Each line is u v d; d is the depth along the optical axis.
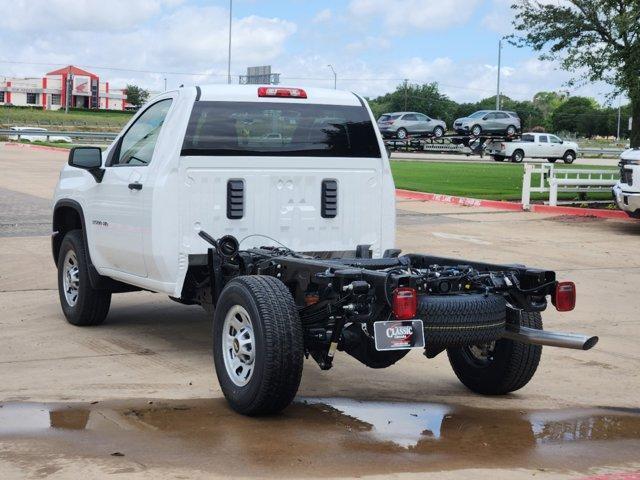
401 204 22.58
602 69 22.70
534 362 6.64
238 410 6.17
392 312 5.88
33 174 29.08
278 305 5.96
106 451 5.37
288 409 6.40
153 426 5.90
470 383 7.02
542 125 143.12
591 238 16.73
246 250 7.21
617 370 7.79
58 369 7.46
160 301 10.64
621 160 17.53
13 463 5.13
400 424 6.08
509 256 14.41
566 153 50.62
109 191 8.30
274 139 7.71
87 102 152.62
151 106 8.16
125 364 7.64
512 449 5.57
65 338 8.64
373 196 8.12
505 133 54.41
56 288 11.34
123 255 8.11
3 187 24.44
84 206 8.81
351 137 8.00
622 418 6.34
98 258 8.64
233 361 6.31
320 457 5.32
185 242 7.47
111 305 10.37
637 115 24.00
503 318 6.23
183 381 7.11
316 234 7.91
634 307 10.64
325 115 7.90
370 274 5.91
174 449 5.42
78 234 9.10
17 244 14.70
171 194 7.42
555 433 5.94
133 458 5.24
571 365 7.94
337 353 8.30
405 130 55.41
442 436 5.81
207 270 7.59
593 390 7.14
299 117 7.80
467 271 6.32
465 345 6.15
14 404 6.40
